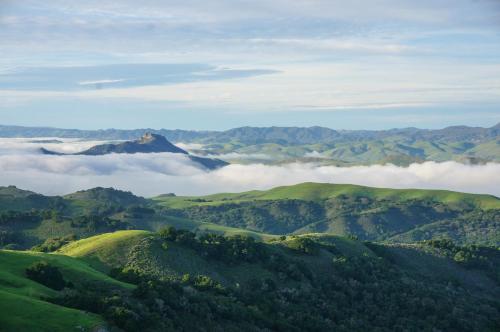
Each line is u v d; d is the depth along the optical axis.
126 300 87.12
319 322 120.19
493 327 148.88
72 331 70.62
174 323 88.94
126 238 149.00
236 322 102.38
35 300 76.38
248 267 149.62
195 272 139.62
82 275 106.06
